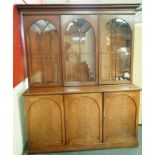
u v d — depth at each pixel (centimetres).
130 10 204
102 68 220
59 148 206
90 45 213
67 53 213
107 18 205
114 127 208
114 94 200
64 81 215
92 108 201
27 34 202
